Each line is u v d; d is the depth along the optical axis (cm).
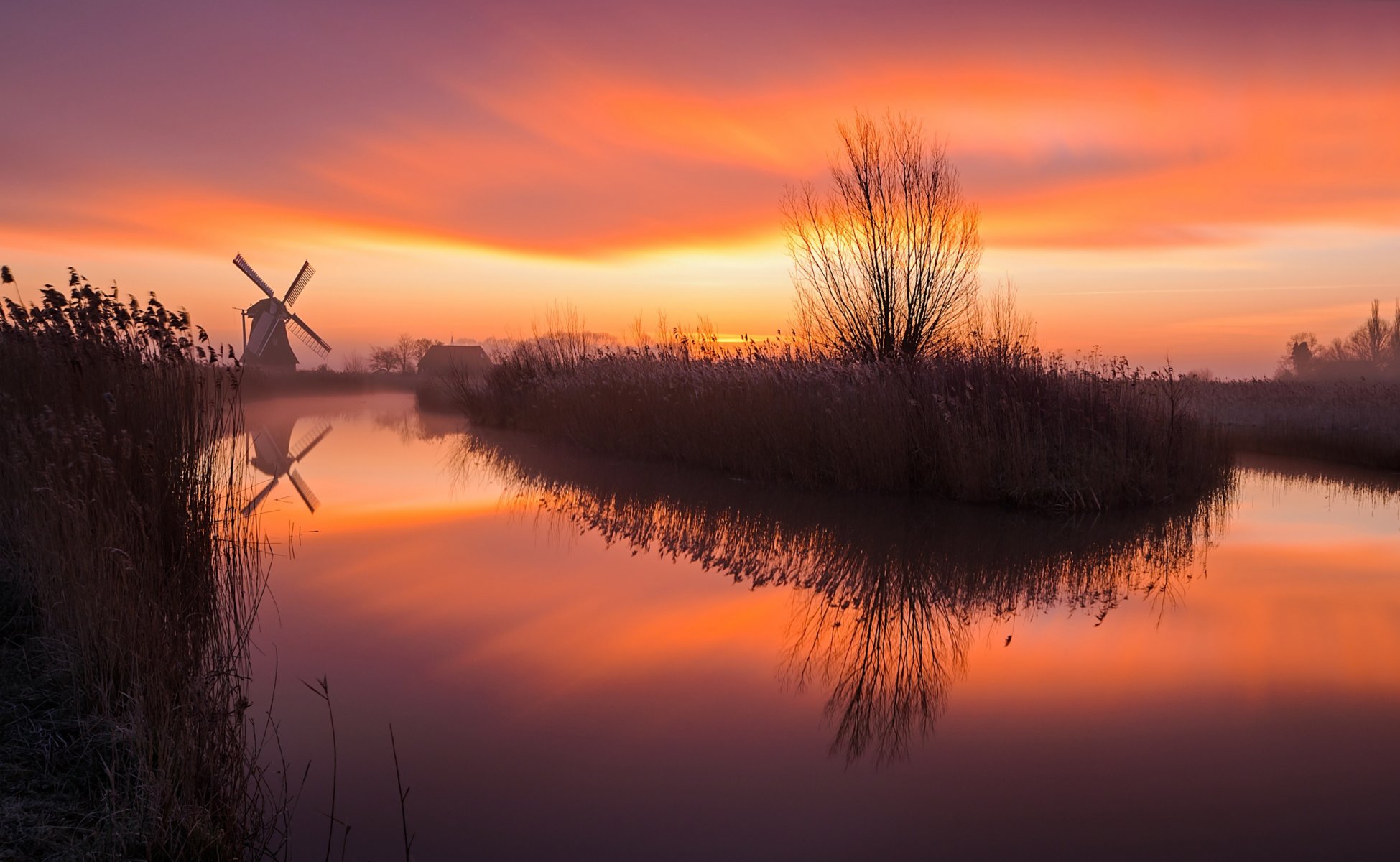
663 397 1484
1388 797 365
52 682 412
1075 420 1083
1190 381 1240
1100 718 445
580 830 337
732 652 541
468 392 2372
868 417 1134
